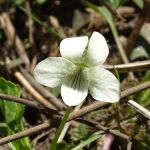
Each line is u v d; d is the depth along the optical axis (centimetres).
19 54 14
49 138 11
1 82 10
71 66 8
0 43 14
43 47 14
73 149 10
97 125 10
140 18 13
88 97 12
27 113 12
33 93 13
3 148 11
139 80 13
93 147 11
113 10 13
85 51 8
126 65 11
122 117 11
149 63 11
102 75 8
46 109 10
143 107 11
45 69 8
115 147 11
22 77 13
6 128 11
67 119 9
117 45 13
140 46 14
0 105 10
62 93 8
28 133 9
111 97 8
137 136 11
